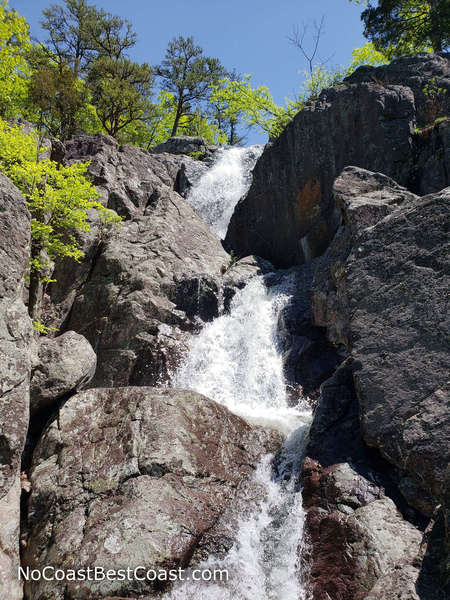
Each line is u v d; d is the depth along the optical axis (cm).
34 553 796
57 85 2128
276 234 1780
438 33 2245
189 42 3559
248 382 1317
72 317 1554
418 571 530
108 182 1938
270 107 2714
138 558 722
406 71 1716
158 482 836
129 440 909
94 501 833
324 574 724
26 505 878
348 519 769
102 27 3150
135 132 3269
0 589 717
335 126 1641
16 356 834
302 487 870
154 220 1764
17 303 865
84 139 2109
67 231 1642
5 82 2481
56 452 952
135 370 1379
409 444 809
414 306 924
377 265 1015
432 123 1555
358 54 2989
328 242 1606
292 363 1296
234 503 859
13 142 1328
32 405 1023
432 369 852
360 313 988
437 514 564
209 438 945
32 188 1343
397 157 1511
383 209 1179
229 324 1481
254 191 1866
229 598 729
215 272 1719
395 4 2336
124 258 1598
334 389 982
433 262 941
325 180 1644
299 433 1017
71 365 1070
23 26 2495
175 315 1475
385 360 909
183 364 1387
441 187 1438
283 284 1543
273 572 771
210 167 2577
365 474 843
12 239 877
